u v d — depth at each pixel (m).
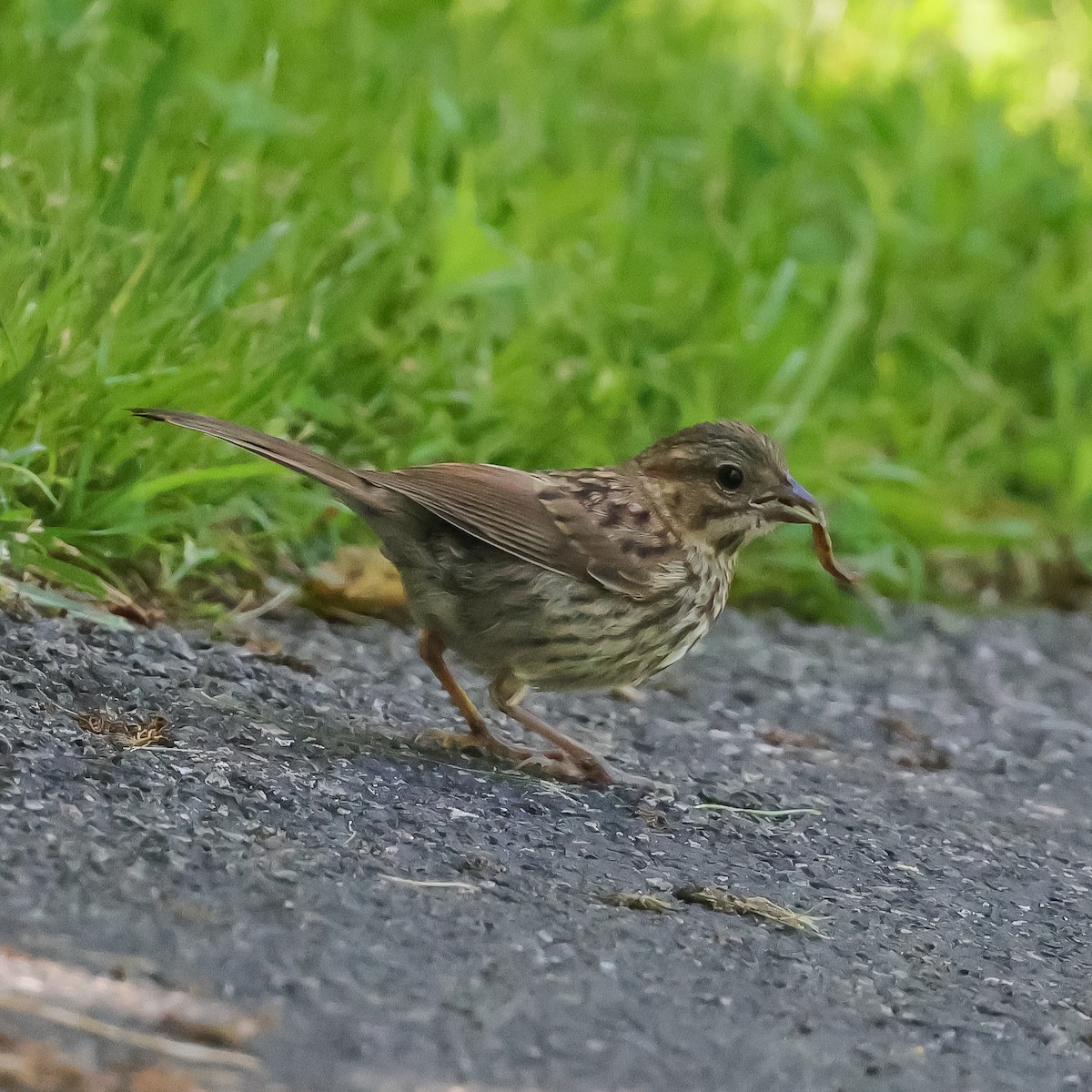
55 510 10.12
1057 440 16.44
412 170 14.33
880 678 12.56
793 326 15.33
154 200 12.18
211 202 12.38
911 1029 6.75
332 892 6.86
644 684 11.66
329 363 12.38
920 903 8.33
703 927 7.40
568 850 8.09
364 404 12.62
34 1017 5.43
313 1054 5.55
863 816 9.59
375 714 9.77
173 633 9.86
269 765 8.20
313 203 13.19
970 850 9.30
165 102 13.11
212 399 10.98
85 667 8.77
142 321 10.88
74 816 7.07
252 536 11.35
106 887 6.47
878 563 13.79
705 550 10.01
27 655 8.70
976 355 17.12
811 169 18.16
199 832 7.18
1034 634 13.92
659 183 16.92
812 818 9.38
